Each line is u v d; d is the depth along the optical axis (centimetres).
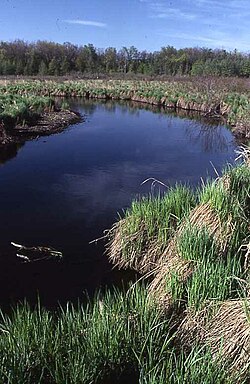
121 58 6438
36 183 1062
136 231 631
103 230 766
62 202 919
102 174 1170
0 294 554
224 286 417
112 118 2339
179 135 1869
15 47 6369
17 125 1775
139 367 352
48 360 351
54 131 1817
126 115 2483
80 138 1705
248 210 580
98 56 6594
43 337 363
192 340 399
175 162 1350
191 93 2989
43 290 565
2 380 322
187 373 306
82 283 582
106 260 649
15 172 1166
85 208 882
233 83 3278
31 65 5909
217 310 401
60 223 798
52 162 1290
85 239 725
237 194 574
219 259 474
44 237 733
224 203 566
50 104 2266
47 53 6278
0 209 868
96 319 383
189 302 427
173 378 310
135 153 1462
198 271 441
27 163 1270
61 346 358
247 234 550
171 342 399
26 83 3741
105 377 353
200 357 336
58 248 689
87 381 333
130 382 353
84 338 368
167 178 1151
